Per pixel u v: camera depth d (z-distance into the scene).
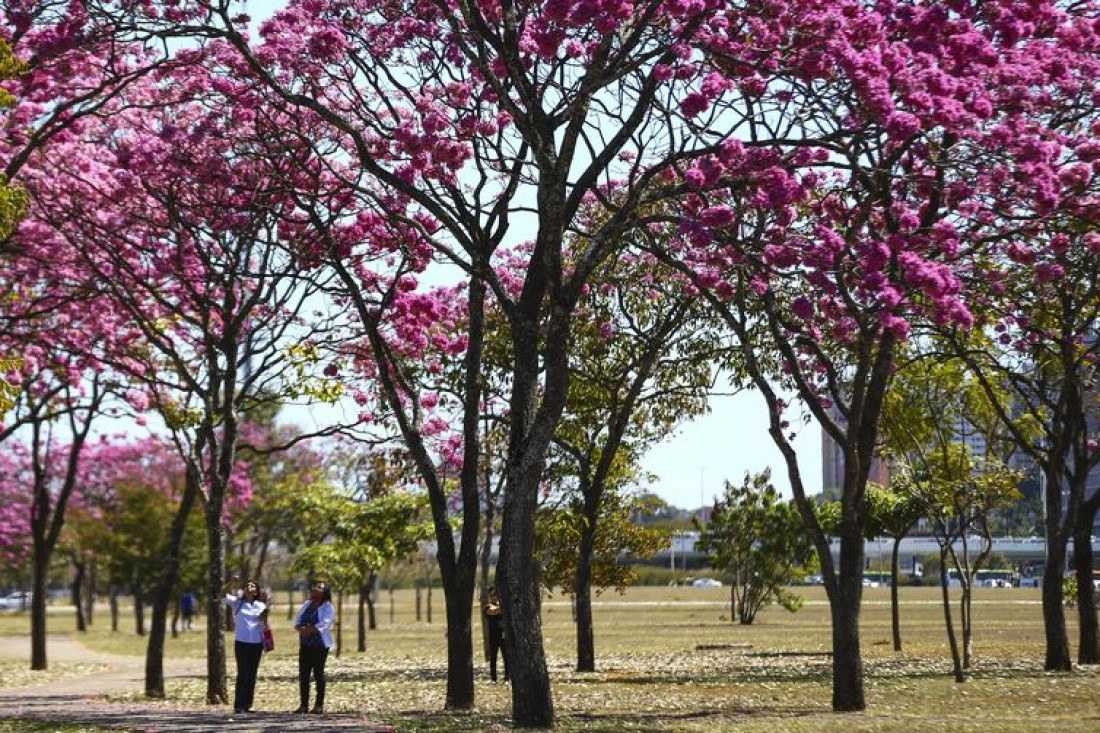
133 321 33.59
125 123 29.83
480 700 29.69
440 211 23.34
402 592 185.38
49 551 46.81
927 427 36.06
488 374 36.44
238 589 30.56
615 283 34.81
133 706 29.25
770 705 27.28
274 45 25.20
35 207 30.53
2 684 38.41
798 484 25.81
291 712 26.17
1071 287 30.91
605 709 26.53
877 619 73.00
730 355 34.38
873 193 22.44
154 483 79.88
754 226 22.72
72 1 24.55
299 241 28.84
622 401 38.84
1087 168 21.48
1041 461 34.91
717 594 140.75
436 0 22.23
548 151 22.66
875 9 21.41
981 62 20.58
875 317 20.53
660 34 21.77
